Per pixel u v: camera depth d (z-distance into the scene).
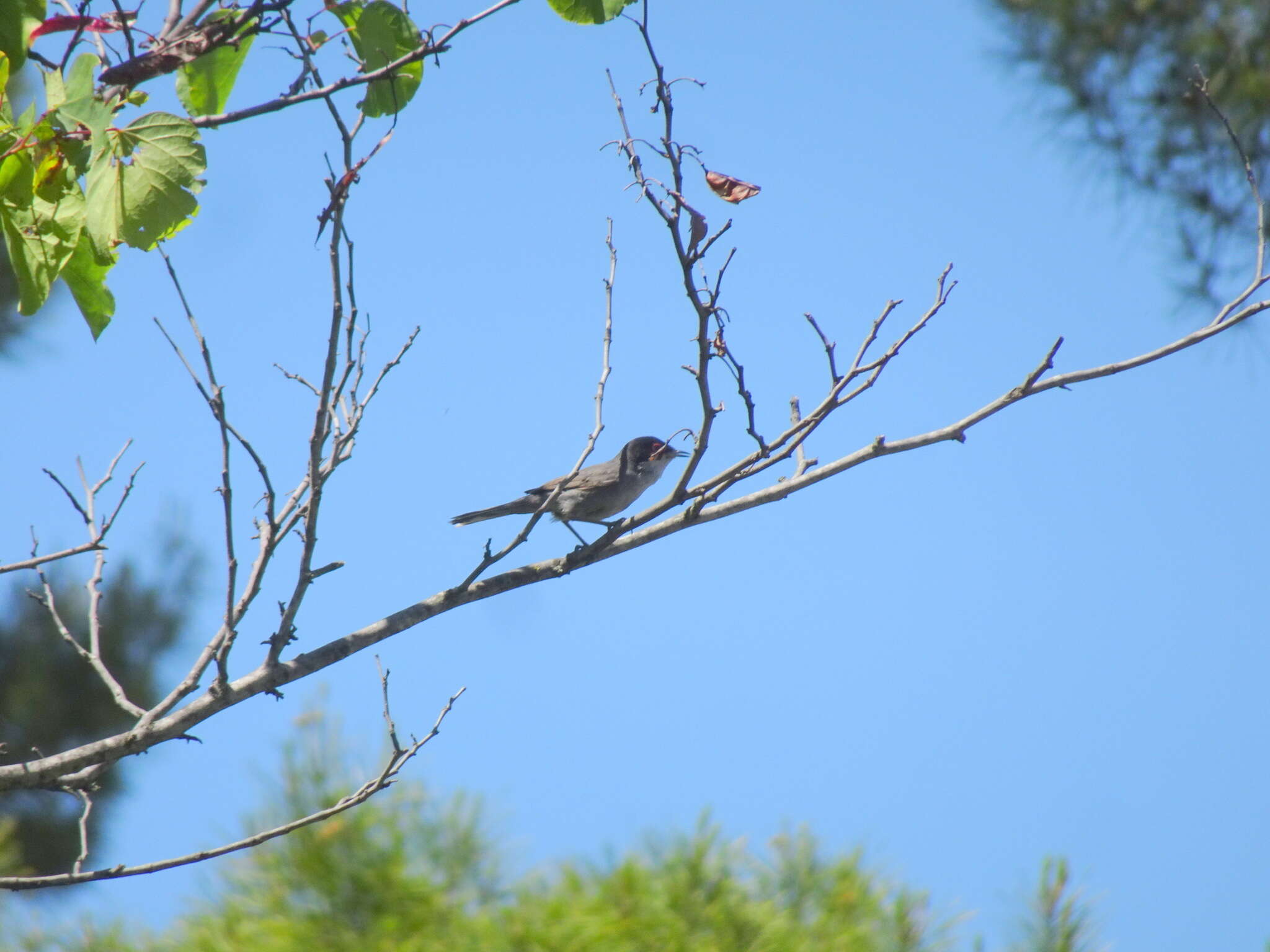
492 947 8.04
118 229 7.94
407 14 8.56
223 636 8.91
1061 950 8.06
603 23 8.91
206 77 8.47
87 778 8.37
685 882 8.26
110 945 8.05
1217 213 15.13
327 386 8.17
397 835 8.80
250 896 8.61
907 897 8.26
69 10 8.22
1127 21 15.83
